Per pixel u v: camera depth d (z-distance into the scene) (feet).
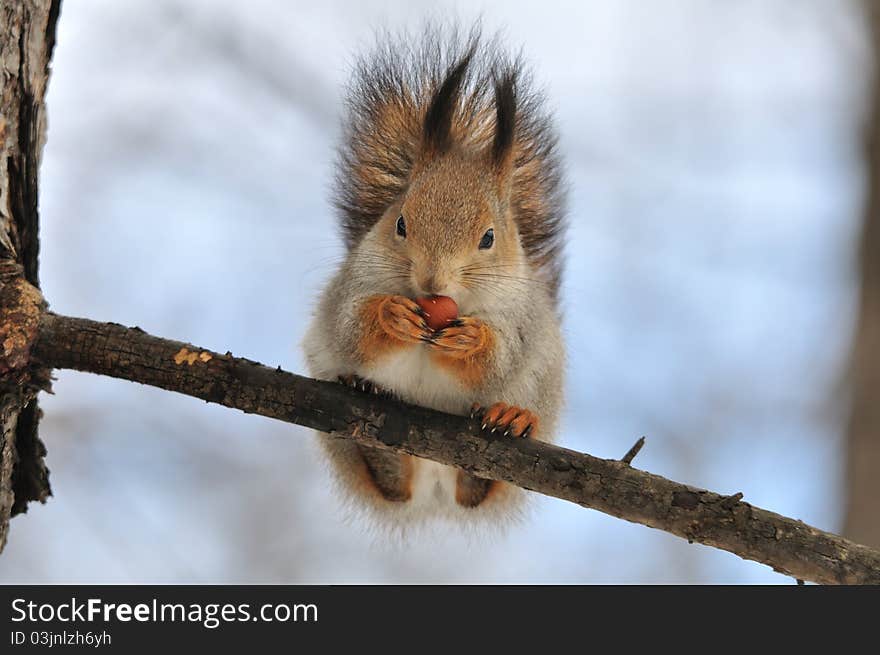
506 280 35.14
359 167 40.50
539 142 41.91
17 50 29.84
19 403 29.53
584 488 29.45
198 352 29.58
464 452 30.30
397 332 32.50
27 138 30.01
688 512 28.81
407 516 39.29
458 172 35.76
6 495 30.83
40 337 28.91
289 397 29.99
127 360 29.12
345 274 35.91
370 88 40.81
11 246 29.37
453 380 33.91
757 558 28.55
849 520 49.47
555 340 37.93
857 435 50.26
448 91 37.06
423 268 33.55
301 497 53.36
